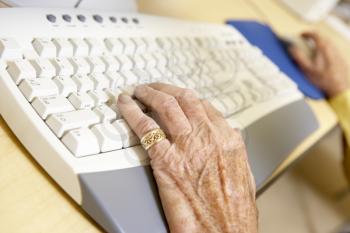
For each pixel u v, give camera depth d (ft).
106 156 1.17
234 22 2.57
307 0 3.56
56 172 1.09
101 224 1.09
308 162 3.94
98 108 1.26
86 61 1.37
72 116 1.16
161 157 1.22
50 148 1.08
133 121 1.25
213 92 1.71
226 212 1.27
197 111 1.38
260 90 1.94
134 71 1.51
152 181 1.23
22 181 1.08
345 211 3.80
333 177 3.95
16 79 1.15
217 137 1.35
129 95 1.38
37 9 1.37
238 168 1.37
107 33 1.53
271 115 1.87
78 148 1.10
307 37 2.95
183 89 1.45
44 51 1.26
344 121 2.52
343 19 4.20
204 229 1.21
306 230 3.34
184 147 1.27
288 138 1.86
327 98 2.66
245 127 1.70
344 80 2.66
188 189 1.22
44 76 1.21
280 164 1.77
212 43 2.05
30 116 1.10
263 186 1.71
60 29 1.37
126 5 1.91
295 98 2.13
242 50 2.21
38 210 1.05
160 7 2.37
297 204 3.51
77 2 1.62
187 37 1.94
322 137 2.27
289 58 2.70
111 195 1.10
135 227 1.11
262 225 3.09
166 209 1.19
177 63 1.73
